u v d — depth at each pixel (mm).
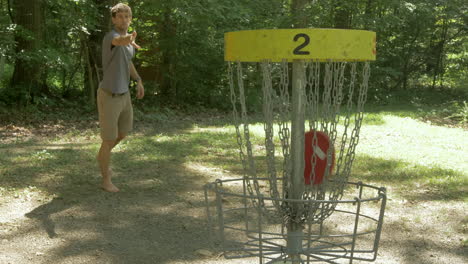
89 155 6824
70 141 8391
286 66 1704
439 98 19891
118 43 3553
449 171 6258
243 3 13539
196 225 4031
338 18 17766
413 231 3959
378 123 11352
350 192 5195
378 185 5543
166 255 3359
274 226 4023
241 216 4312
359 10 18094
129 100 4859
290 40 1639
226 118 13000
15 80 13070
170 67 15828
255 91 15258
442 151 7984
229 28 15156
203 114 14016
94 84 13195
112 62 4559
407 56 21391
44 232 3779
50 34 13672
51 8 12711
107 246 3523
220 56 15547
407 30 20594
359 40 1687
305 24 16328
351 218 4281
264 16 15586
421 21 19938
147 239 3689
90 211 4348
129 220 4141
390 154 7543
